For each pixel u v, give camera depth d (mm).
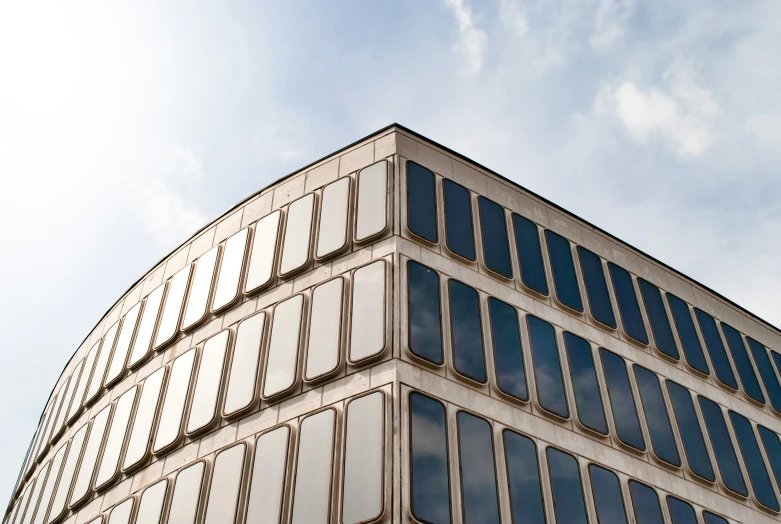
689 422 28391
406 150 27031
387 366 21406
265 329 25359
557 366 25234
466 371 22516
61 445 33500
